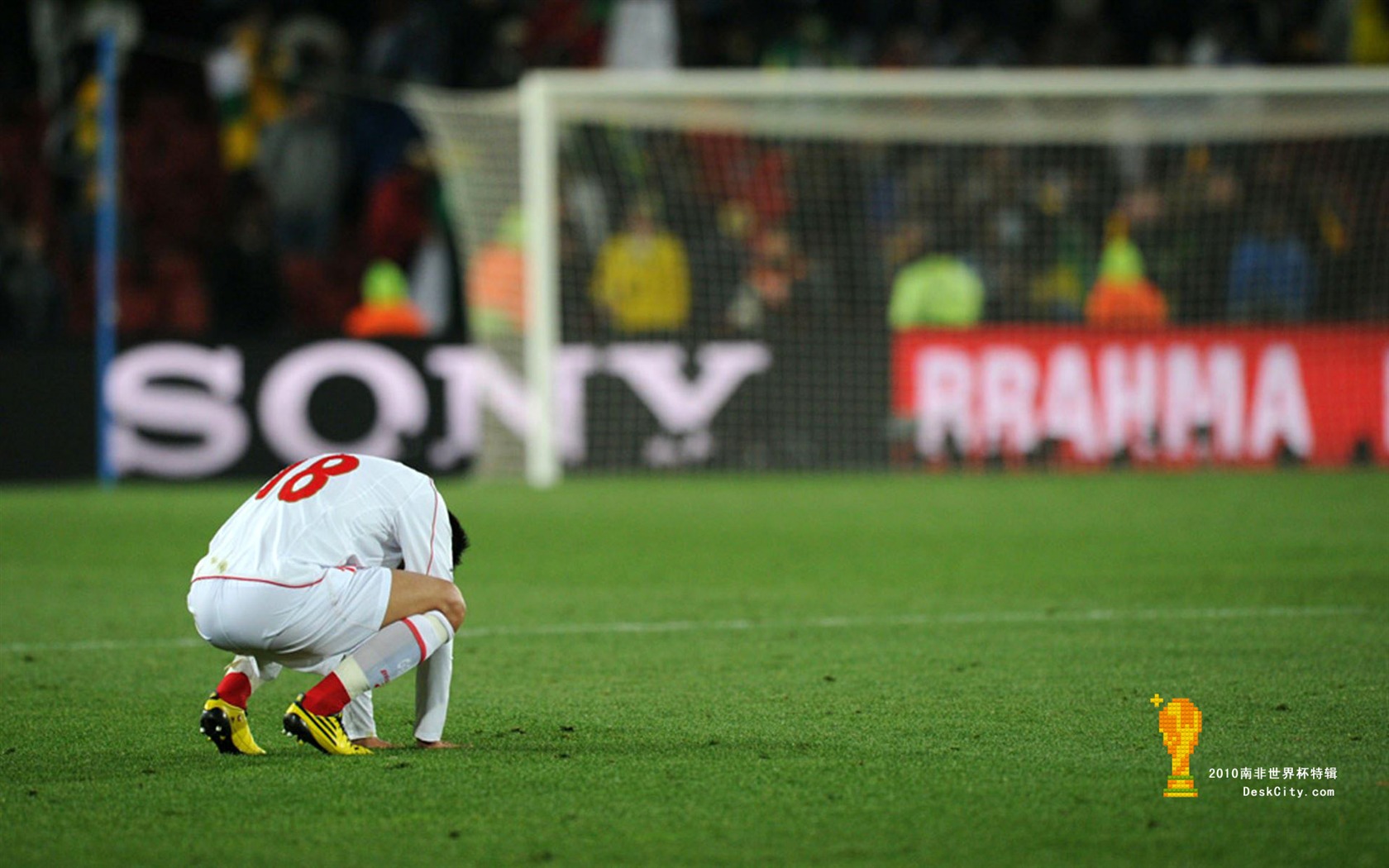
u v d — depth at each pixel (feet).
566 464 174.40
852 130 191.01
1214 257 202.59
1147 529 127.65
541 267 166.81
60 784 51.80
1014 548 117.39
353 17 233.55
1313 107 185.16
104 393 163.94
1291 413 179.22
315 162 206.08
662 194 204.85
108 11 208.54
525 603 94.22
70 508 144.56
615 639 82.43
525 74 223.51
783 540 122.93
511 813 47.80
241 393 167.22
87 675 73.46
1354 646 78.33
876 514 139.33
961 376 179.01
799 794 50.06
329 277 208.23
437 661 56.29
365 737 57.47
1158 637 81.15
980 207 208.33
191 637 83.87
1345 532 124.77
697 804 48.91
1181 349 178.50
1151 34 244.01
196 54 215.31
